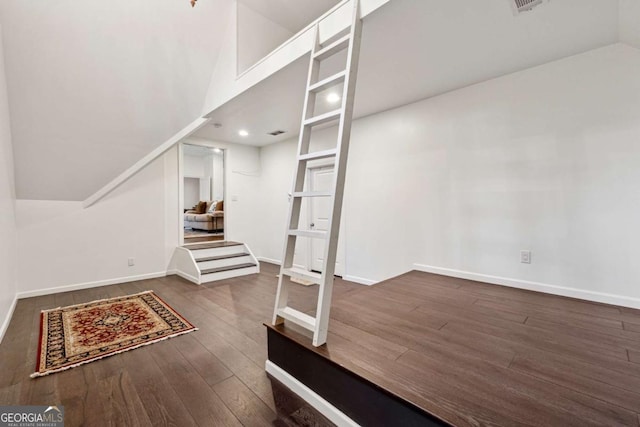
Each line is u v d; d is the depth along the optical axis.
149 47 2.80
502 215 2.77
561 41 2.14
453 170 3.09
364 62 2.41
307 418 1.49
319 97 3.18
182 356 2.12
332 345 1.63
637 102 2.12
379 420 1.28
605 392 1.23
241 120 3.93
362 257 4.00
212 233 7.62
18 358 2.10
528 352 1.57
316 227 4.81
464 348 1.61
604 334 1.78
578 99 2.35
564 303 2.31
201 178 10.69
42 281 3.59
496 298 2.46
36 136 2.98
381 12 1.69
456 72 2.64
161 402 1.62
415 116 3.38
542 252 2.57
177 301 3.34
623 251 2.21
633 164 2.15
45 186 3.48
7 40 2.28
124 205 4.19
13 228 3.21
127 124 3.27
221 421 1.47
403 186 3.53
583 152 2.34
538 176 2.56
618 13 1.81
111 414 1.53
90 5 2.35
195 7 2.76
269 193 5.70
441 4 1.69
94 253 3.96
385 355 1.53
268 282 4.18
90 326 2.63
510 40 2.12
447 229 3.16
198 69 3.23
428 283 2.91
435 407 1.13
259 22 3.07
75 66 2.61
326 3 2.87
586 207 2.35
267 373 1.90
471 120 2.94
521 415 1.09
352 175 4.09
